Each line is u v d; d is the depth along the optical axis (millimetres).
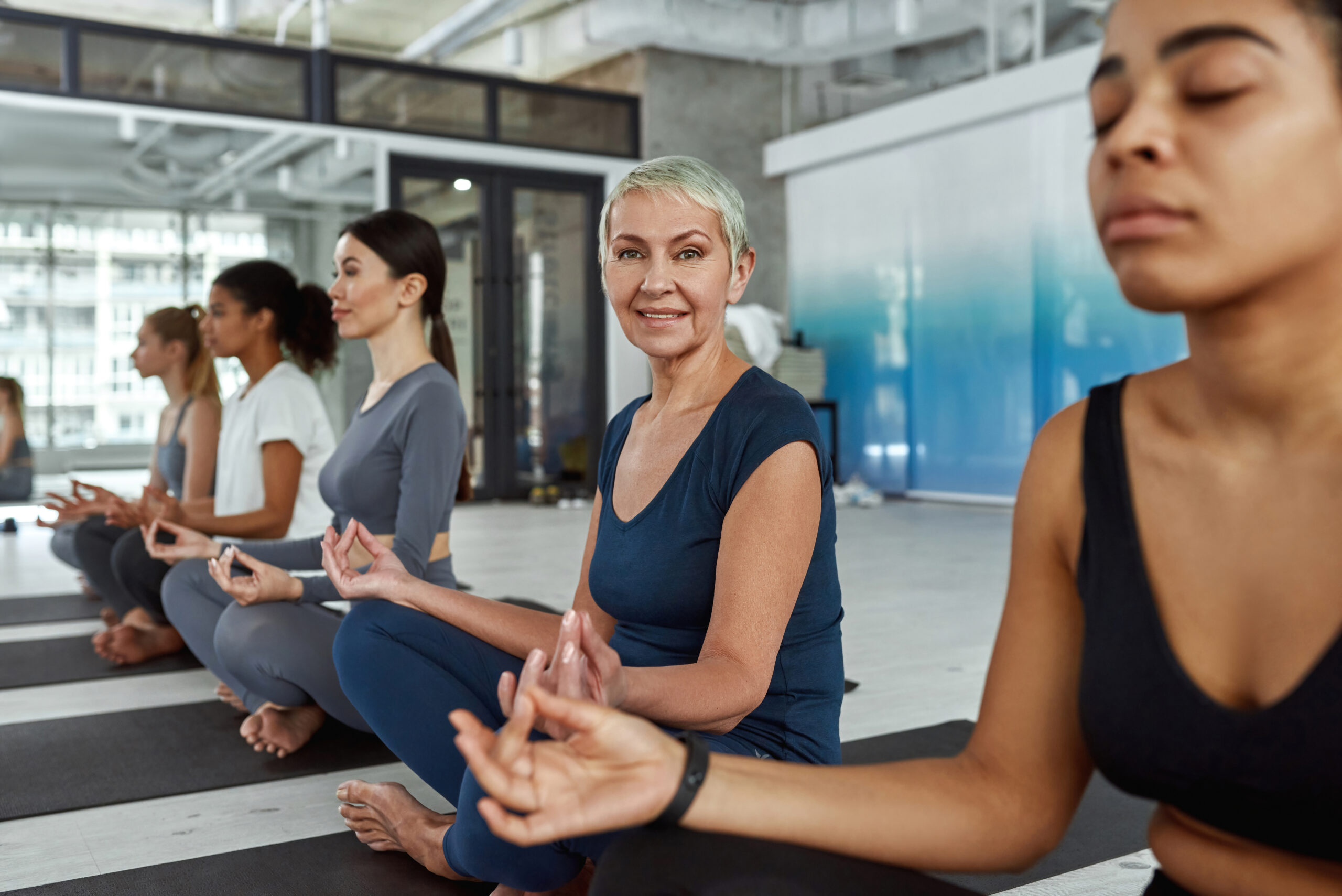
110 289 7277
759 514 1080
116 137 6992
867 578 4297
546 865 1118
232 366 7223
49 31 6738
